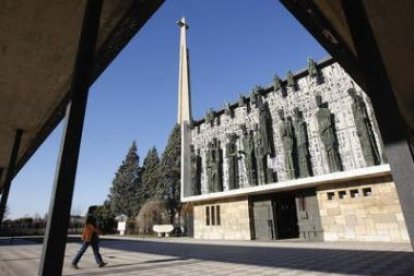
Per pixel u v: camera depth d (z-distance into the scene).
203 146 25.77
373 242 13.18
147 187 46.38
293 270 6.66
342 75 16.66
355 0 2.47
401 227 12.98
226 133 23.52
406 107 8.45
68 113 2.42
